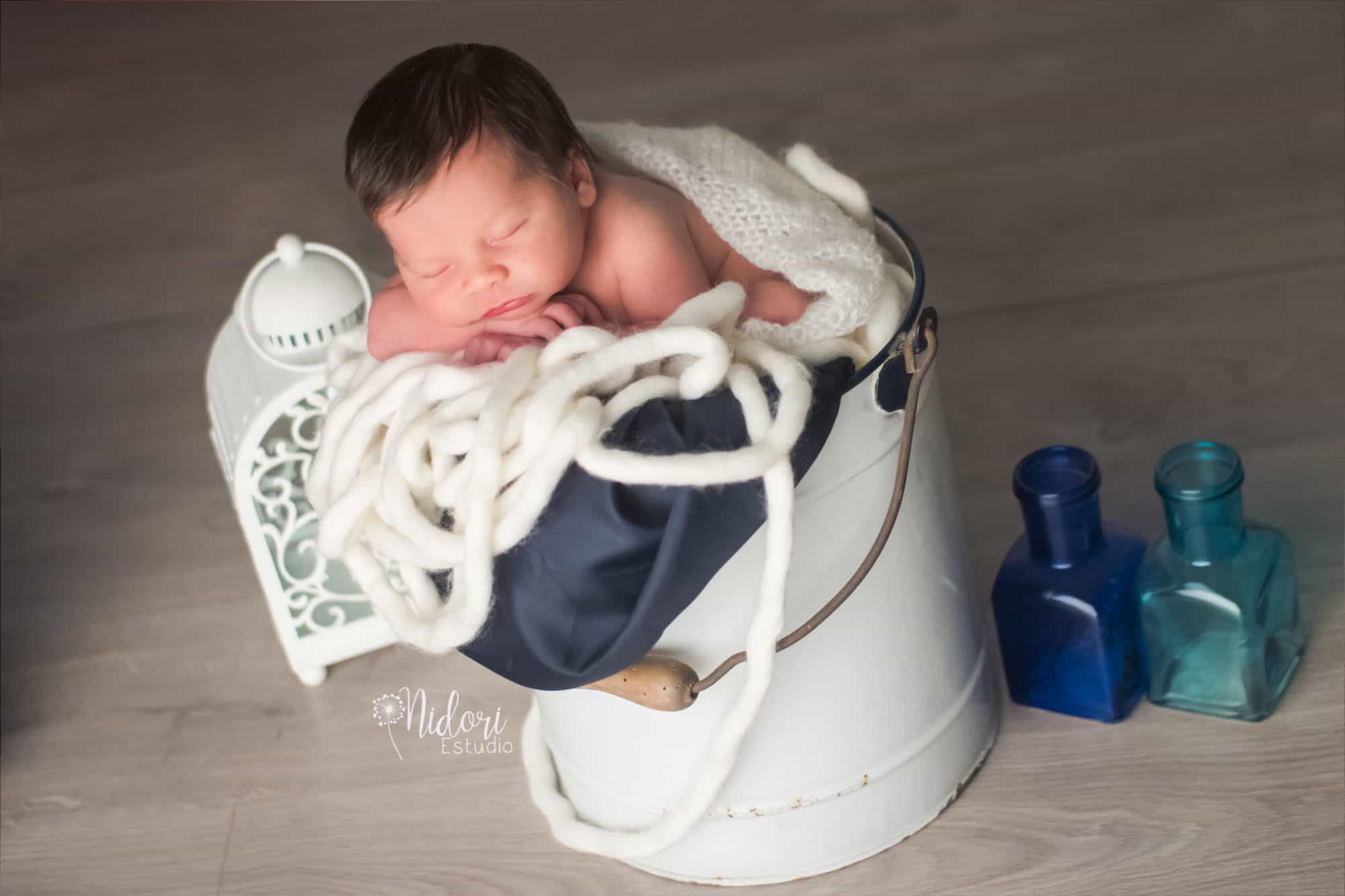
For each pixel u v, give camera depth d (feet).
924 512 3.02
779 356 2.55
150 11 8.36
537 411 2.39
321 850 3.51
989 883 3.08
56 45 8.19
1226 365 4.42
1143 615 3.30
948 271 5.21
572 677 2.58
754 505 2.54
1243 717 3.31
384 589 2.67
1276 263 4.81
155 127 7.32
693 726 2.93
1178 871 3.01
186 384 5.54
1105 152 5.66
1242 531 3.22
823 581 2.85
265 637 4.27
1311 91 5.68
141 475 5.07
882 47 6.80
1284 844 3.01
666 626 2.60
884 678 3.03
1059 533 3.25
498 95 2.68
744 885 3.19
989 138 5.95
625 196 2.91
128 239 6.51
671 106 6.63
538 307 2.80
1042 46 6.50
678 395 2.55
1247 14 6.31
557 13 7.56
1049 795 3.26
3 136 7.47
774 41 7.02
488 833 3.47
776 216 2.92
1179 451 3.22
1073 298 4.90
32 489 5.09
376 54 7.52
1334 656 3.41
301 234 6.25
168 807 3.73
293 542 4.03
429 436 2.55
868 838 3.18
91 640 4.37
